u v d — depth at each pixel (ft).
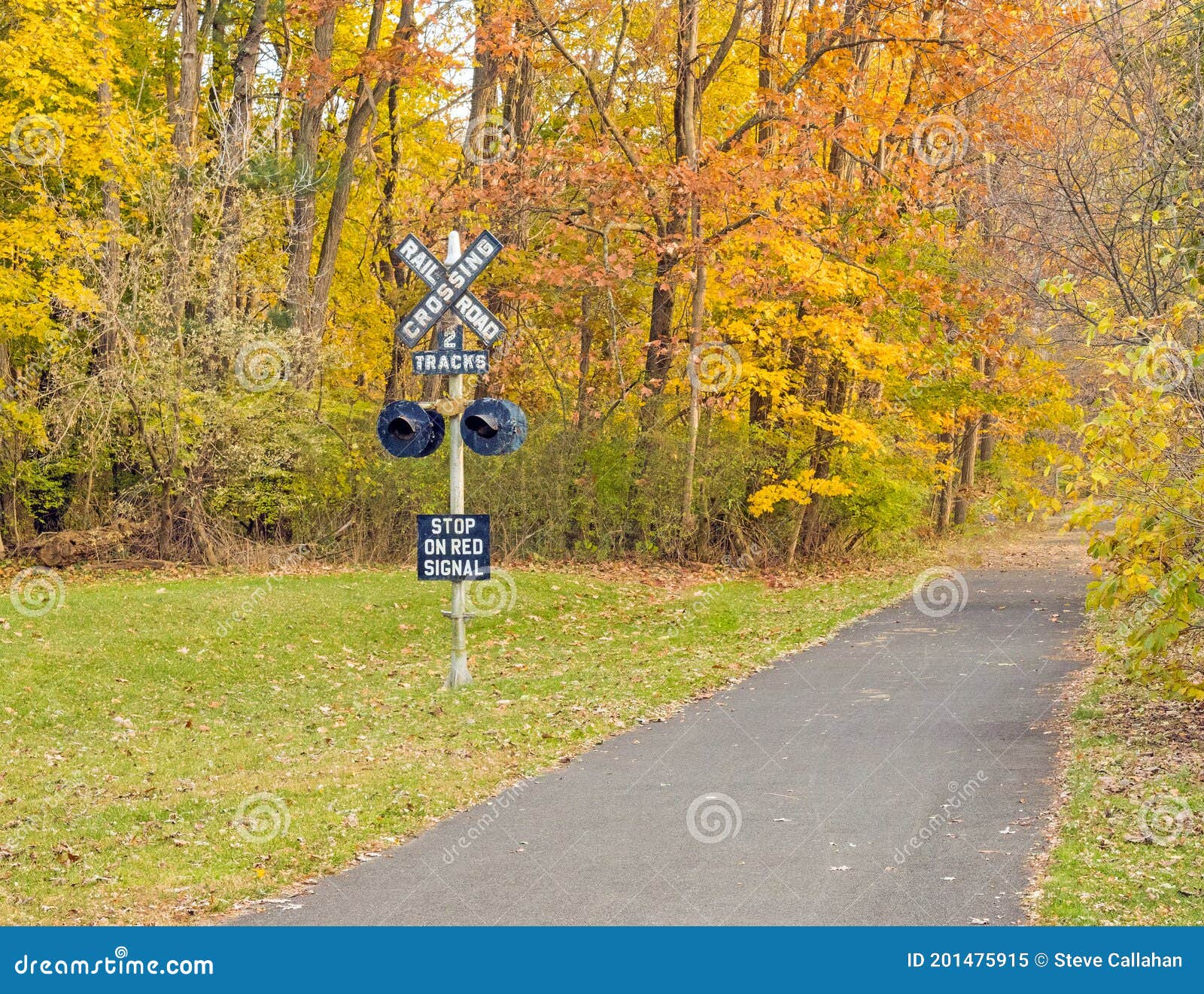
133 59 96.27
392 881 25.59
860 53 86.22
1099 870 23.80
